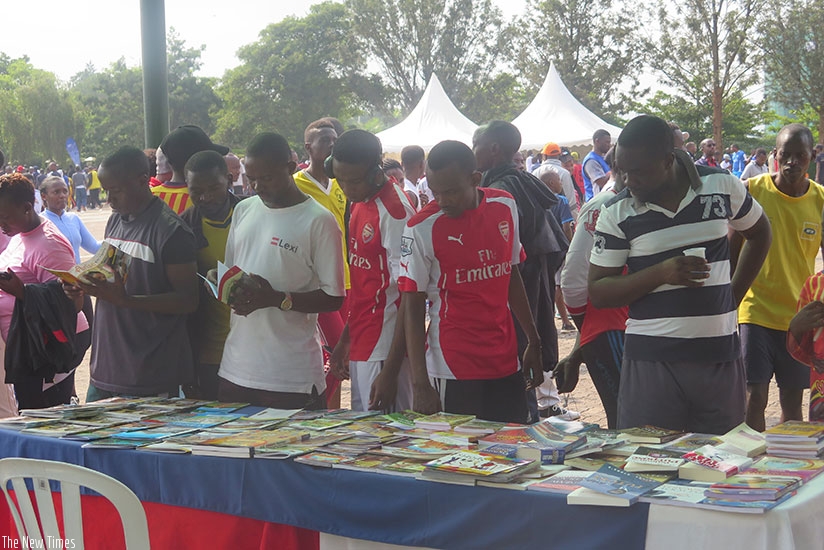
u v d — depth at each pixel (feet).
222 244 13.38
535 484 8.00
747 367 14.43
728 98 156.25
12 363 13.85
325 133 16.40
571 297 13.17
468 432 9.90
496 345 11.66
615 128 70.38
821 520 7.50
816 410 10.93
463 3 208.23
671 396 10.28
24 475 8.62
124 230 12.72
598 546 7.57
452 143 10.75
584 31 197.77
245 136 241.55
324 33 238.89
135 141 262.88
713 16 144.25
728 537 7.13
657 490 7.65
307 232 11.94
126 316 12.55
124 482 9.98
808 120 172.55
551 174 26.53
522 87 213.46
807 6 143.33
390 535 8.53
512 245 11.76
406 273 11.23
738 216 10.52
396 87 217.36
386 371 11.68
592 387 22.77
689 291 10.04
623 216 10.26
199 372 13.71
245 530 9.51
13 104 255.91
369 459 9.00
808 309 10.68
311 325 12.51
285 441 9.55
